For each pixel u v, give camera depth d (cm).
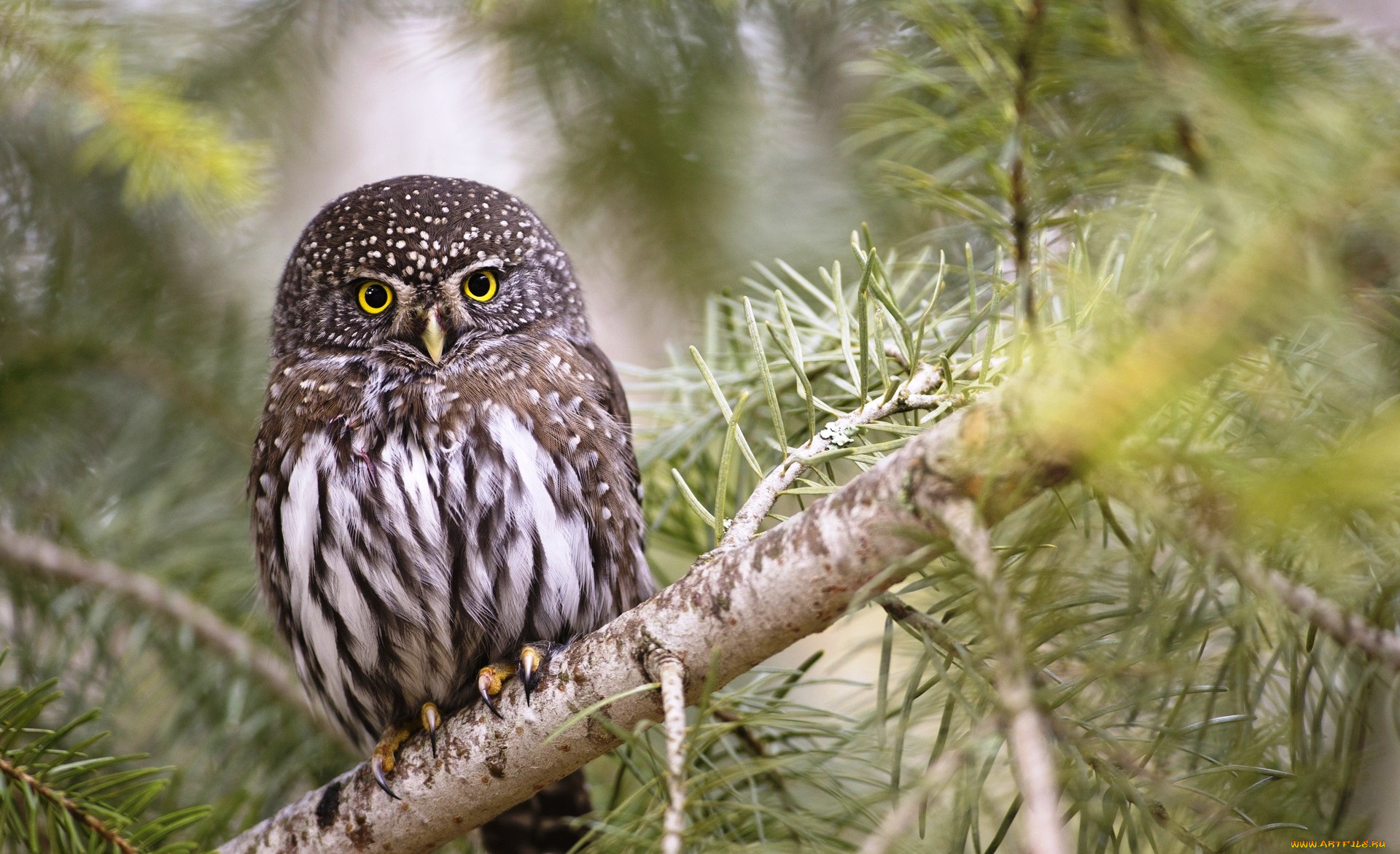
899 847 468
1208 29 509
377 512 702
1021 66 472
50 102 877
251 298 998
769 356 710
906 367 582
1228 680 495
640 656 501
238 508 876
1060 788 440
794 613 465
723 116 988
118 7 830
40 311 899
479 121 1062
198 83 937
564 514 711
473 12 850
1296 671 466
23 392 865
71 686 789
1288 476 367
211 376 918
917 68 525
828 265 937
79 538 812
